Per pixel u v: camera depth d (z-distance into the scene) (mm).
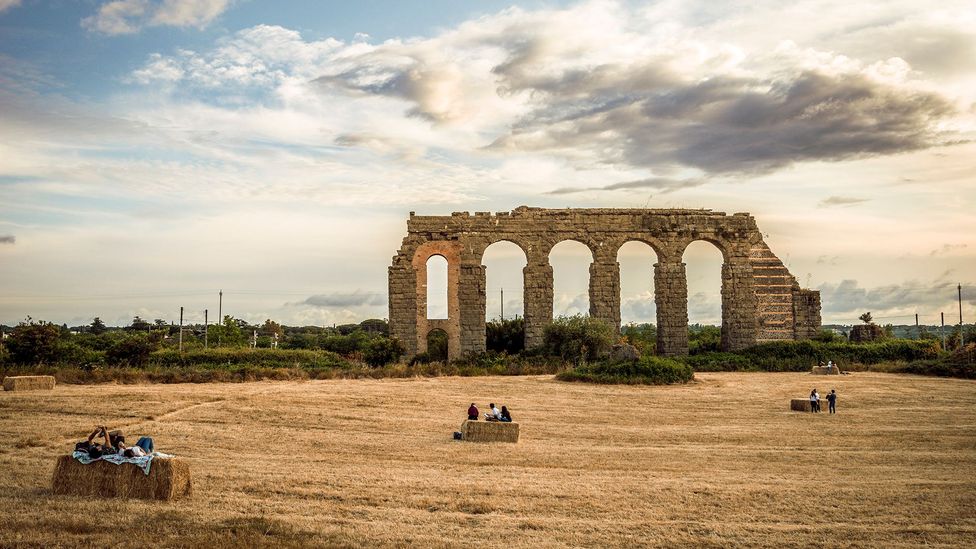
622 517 21156
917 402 48125
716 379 59750
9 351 59344
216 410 37812
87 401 38562
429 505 21688
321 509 20734
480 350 71438
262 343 104188
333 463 27312
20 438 29172
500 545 18094
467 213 73750
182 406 38500
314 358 71688
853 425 39719
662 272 74625
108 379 50281
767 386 55438
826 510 22203
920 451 32781
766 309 80188
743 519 21219
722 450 32562
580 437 35500
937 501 23328
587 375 56062
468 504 21828
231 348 77125
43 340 58906
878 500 23422
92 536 17234
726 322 75438
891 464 29812
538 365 63344
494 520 20375
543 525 20031
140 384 49625
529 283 72938
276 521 19172
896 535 19906
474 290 72000
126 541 17031
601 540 18891
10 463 24750
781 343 73250
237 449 29359
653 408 45062
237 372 54312
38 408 36281
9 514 18609
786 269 81500
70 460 21125
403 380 55562
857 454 31797
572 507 21922
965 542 19406
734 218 76188
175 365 63656
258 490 22469
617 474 26969
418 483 24156
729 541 19094
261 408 38938
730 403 47312
